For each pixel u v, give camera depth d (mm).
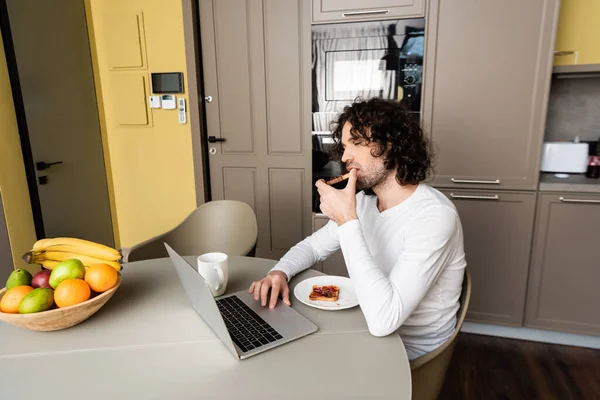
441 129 2176
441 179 2205
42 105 2537
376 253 1132
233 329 945
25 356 849
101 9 2896
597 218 2018
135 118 3020
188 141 2992
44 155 2570
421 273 955
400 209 1099
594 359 2057
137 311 1039
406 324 1077
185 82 2883
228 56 2562
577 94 2355
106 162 3133
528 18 1964
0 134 2295
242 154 2684
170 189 3125
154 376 786
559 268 2121
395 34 2193
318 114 2436
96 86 2992
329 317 1009
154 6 2818
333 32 2283
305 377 778
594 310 2111
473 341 2234
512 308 2221
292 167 2613
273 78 2518
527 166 2072
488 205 2162
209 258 1200
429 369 985
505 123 2074
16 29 2342
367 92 2312
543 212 2090
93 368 811
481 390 1833
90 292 952
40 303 882
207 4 2525
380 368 804
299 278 1253
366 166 1104
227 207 1989
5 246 2359
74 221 2846
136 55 2912
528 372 1961
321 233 1371
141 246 1724
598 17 2260
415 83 2221
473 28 2041
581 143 2223
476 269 2236
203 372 796
